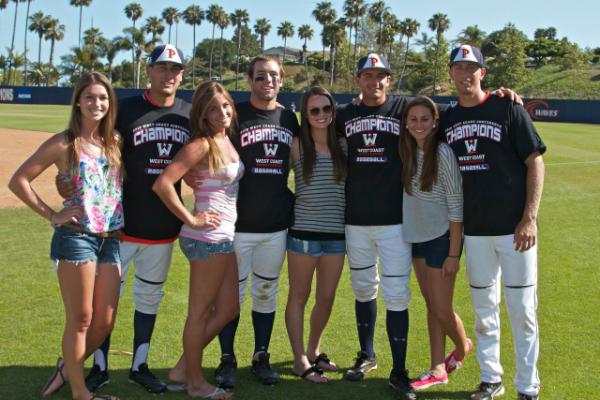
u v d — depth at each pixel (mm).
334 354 4496
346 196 4102
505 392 3865
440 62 67875
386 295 4008
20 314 5113
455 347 4395
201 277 3691
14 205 9875
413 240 3891
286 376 4117
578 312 5348
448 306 3889
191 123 3676
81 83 3400
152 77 3883
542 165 3553
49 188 11375
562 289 5984
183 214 3586
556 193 11609
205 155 3611
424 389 3900
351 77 71438
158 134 3846
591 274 6492
